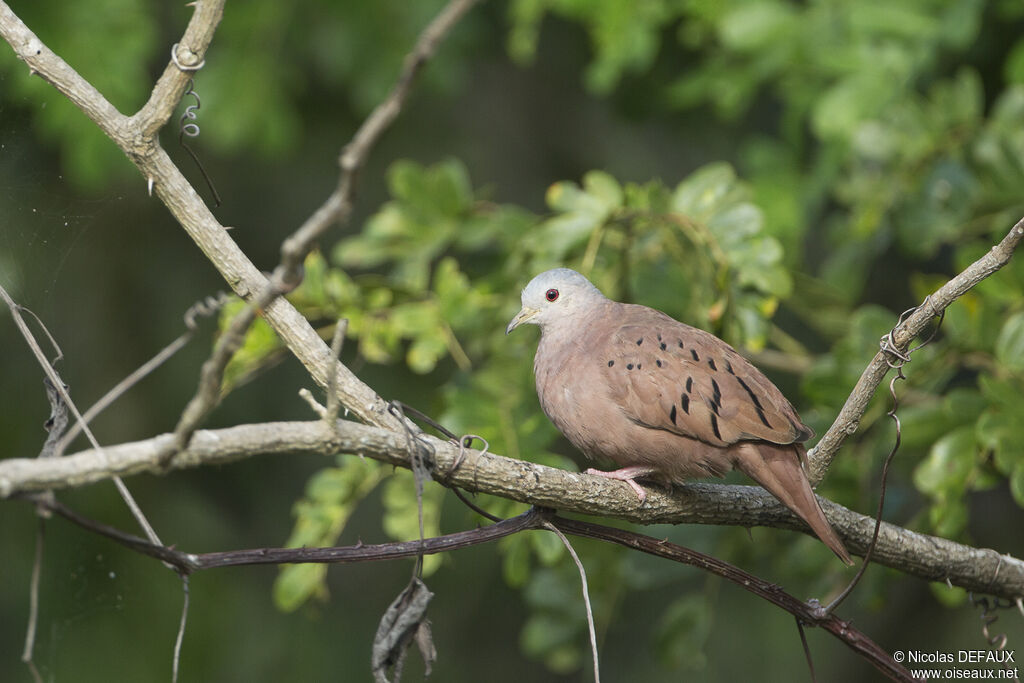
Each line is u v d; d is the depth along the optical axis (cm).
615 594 1040
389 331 998
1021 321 889
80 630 1248
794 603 669
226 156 1445
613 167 1515
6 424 1283
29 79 972
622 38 1167
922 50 1076
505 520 632
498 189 1531
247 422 1359
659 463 757
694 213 956
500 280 1023
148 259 1402
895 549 734
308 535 936
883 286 1366
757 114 1401
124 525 1291
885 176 1091
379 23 1290
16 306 589
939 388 1061
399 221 1076
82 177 1171
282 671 1349
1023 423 839
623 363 766
